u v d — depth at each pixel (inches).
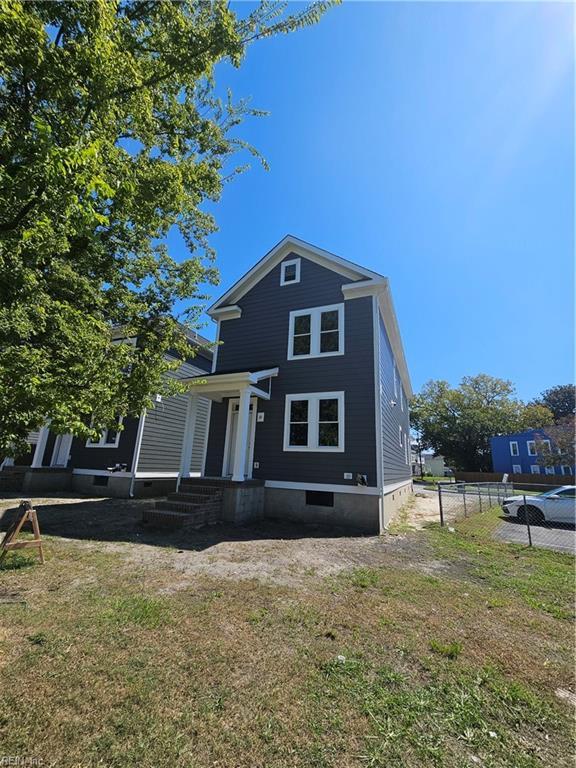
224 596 163.8
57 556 216.5
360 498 359.9
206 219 392.8
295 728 83.7
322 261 450.9
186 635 126.0
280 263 482.0
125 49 134.0
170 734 79.8
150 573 192.2
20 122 115.3
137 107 143.9
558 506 413.1
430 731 85.4
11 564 196.9
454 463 1839.3
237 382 375.6
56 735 77.9
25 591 161.2
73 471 560.4
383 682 104.3
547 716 92.8
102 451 546.3
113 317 305.0
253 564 217.0
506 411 1673.2
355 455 372.8
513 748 81.4
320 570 211.8
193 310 380.2
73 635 122.1
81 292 251.0
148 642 119.9
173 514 309.4
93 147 97.5
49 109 120.4
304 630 134.7
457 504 641.0
